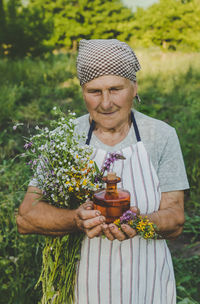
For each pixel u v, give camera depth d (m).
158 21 17.52
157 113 6.89
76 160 1.40
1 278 2.69
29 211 1.51
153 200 1.54
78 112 6.23
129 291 1.52
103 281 1.52
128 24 17.72
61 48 17.05
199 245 3.58
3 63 10.70
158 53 15.19
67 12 17.08
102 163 1.56
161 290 1.62
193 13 17.36
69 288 1.57
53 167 1.41
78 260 1.56
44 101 7.37
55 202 1.50
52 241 1.55
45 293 1.57
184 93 8.47
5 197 3.29
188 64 11.77
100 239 1.51
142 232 1.34
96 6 17.42
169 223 1.52
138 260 1.55
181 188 1.60
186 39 17.38
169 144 1.62
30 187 1.58
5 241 3.03
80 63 1.48
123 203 1.35
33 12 13.70
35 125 1.61
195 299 2.88
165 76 10.30
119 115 1.52
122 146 1.62
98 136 1.63
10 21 13.02
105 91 1.47
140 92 7.94
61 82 8.85
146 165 1.56
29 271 2.78
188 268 3.17
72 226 1.43
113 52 1.43
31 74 9.50
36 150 1.50
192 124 5.96
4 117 6.02
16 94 7.54
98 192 1.40
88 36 17.36
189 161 4.84
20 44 13.00
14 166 4.00
